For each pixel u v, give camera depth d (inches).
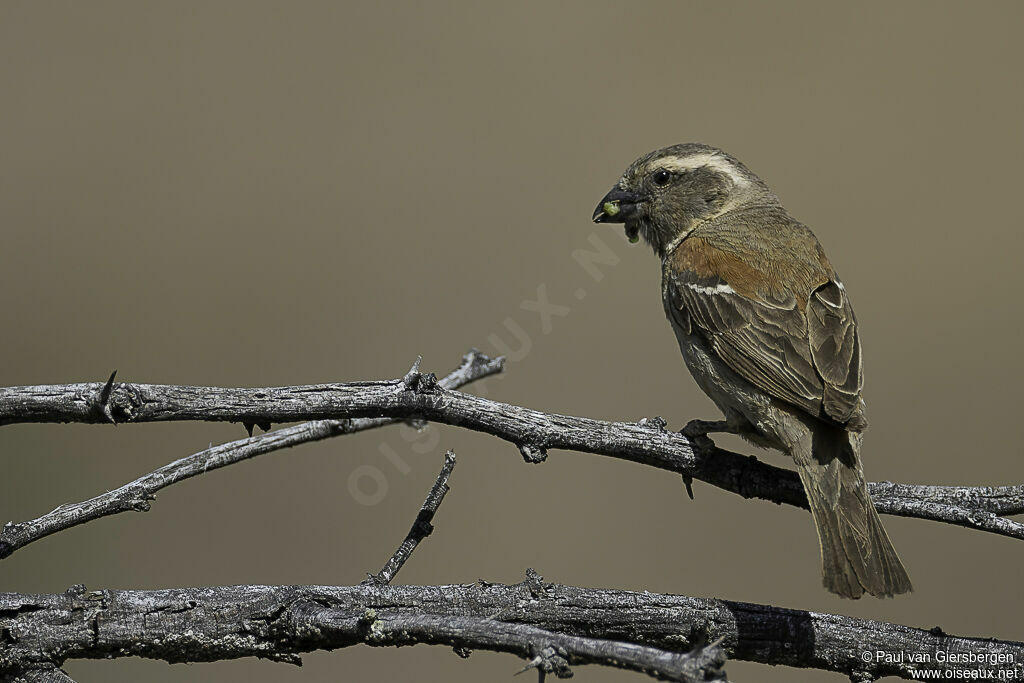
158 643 262.7
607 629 279.6
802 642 284.4
